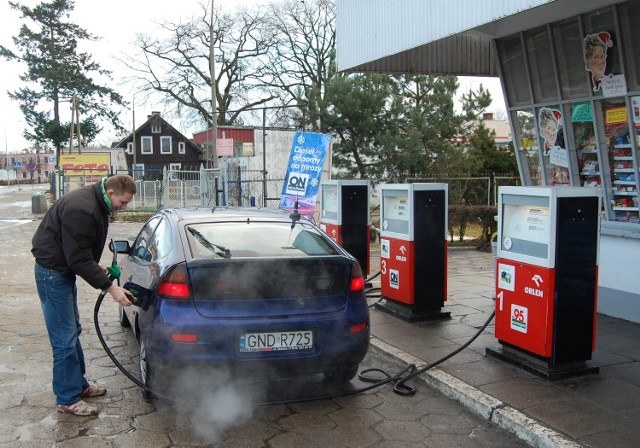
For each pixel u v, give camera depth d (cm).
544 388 438
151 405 421
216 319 379
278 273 395
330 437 377
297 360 392
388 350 541
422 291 643
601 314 669
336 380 459
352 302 418
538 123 766
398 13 723
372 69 902
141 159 5862
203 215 484
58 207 386
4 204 3231
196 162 5919
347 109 1906
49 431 376
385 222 681
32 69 4656
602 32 653
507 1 547
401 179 1881
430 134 1916
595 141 686
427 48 901
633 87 630
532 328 465
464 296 777
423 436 380
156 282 401
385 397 447
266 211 525
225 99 3772
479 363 497
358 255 820
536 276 457
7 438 365
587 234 452
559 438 356
